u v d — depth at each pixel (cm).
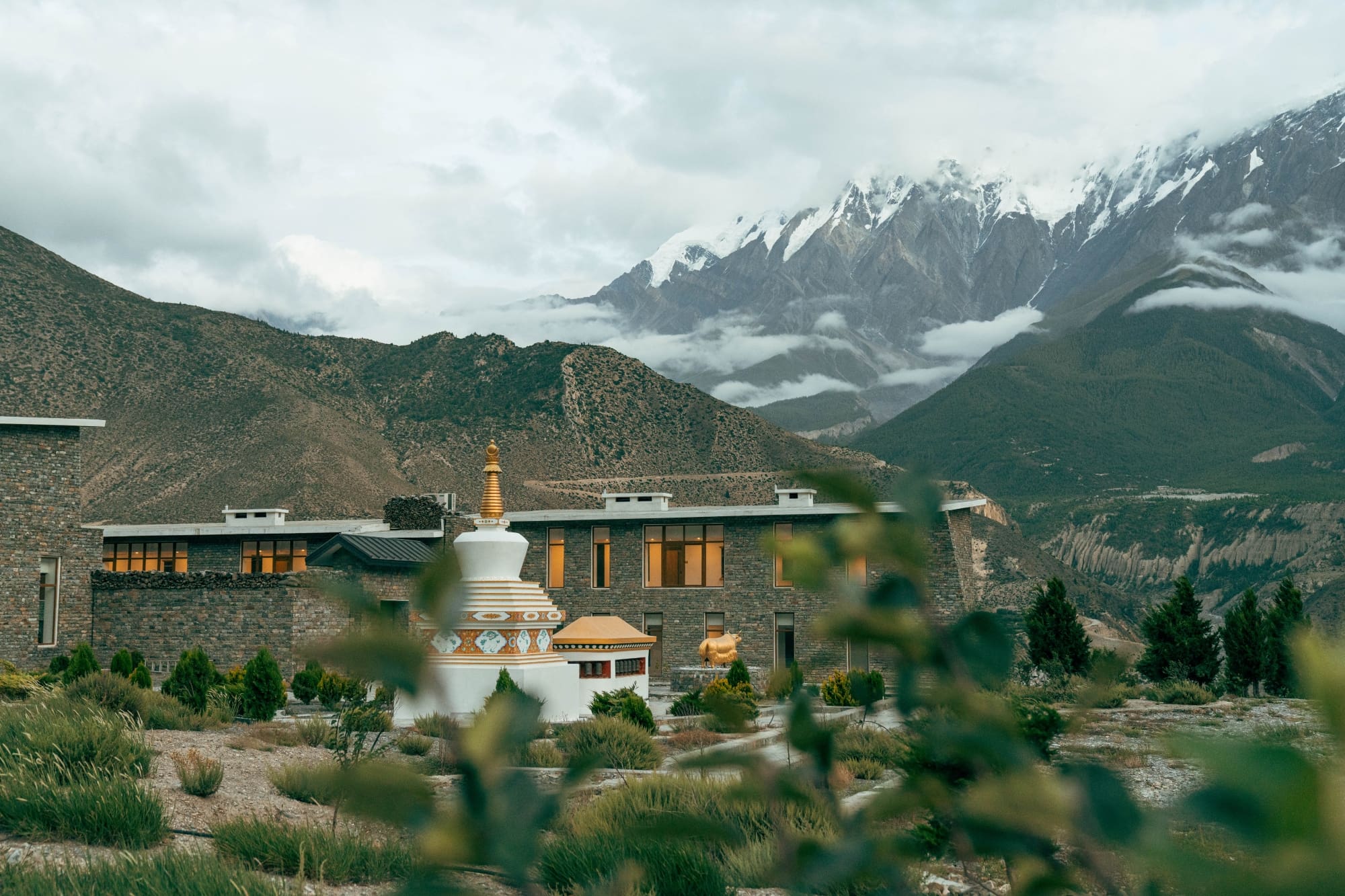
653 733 2519
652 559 5119
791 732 128
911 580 112
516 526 5288
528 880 97
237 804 1295
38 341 15875
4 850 1027
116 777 1167
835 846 121
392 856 988
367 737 1773
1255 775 65
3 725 1395
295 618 4097
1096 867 94
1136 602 19112
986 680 110
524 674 2678
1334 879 61
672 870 862
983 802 104
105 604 4312
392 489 16250
